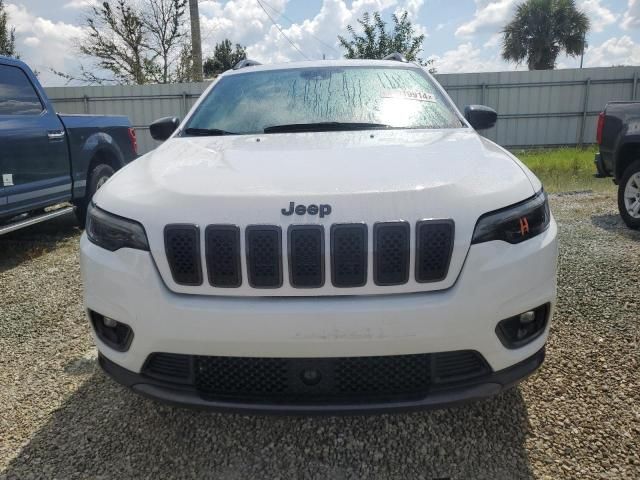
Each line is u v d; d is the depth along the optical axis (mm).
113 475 2129
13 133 4961
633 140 5586
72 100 17953
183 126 3162
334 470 2143
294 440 2338
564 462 2127
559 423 2373
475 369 1963
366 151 2363
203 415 2523
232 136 2867
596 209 7023
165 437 2367
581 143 18016
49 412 2582
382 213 1856
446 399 1906
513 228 1970
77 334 3504
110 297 2029
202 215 1909
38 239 6281
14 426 2475
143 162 2547
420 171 2082
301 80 3389
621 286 3953
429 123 2969
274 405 1903
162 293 1916
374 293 1861
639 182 5719
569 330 3268
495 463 2143
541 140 18125
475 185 2008
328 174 2064
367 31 21453
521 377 2018
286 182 2010
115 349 2094
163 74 24031
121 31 23219
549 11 26922
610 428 2324
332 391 1922
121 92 17797
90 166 6434
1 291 4395
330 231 1837
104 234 2092
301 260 1850
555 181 9492
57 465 2193
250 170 2164
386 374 1921
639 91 17453
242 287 1878
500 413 2463
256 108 3168
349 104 3115
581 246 5094
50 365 3070
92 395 2729
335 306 1831
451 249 1867
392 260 1853
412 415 2480
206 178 2113
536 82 17688
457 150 2367
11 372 2994
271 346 1857
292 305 1842
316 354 1858
